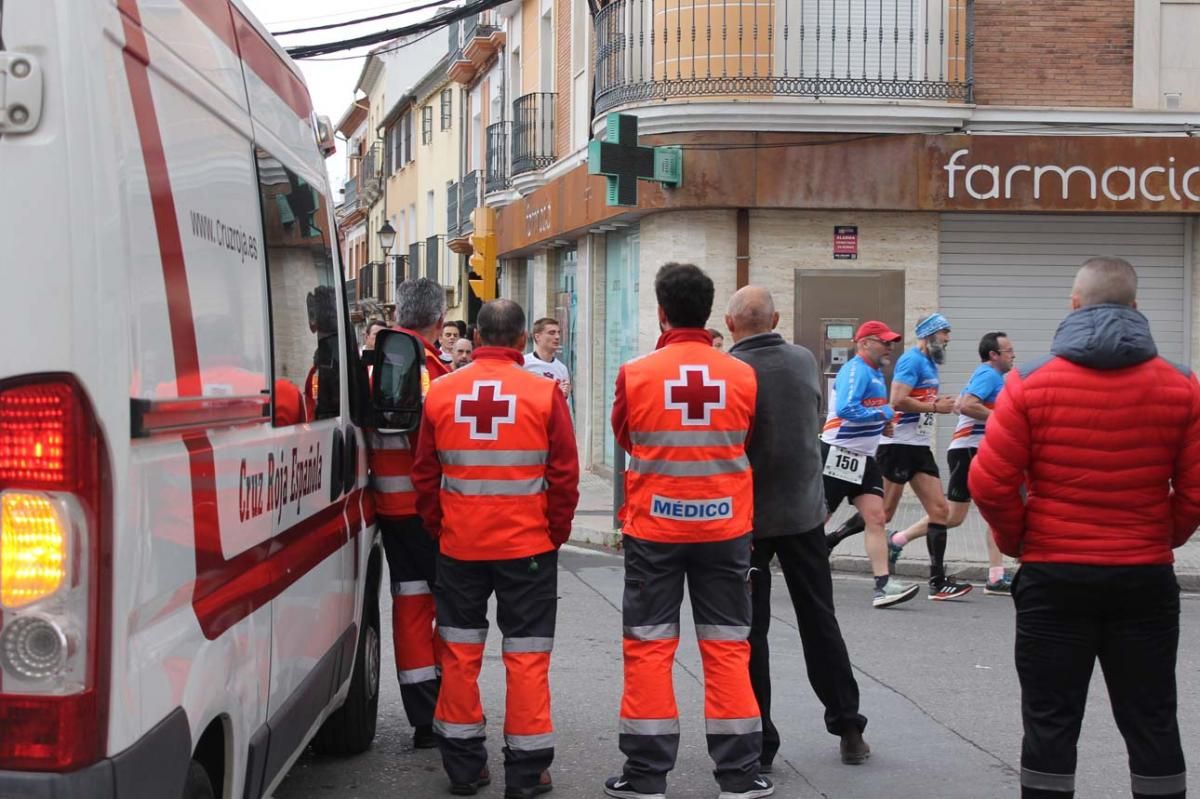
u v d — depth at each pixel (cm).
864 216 1644
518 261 2778
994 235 1656
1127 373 437
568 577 1170
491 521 541
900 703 724
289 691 426
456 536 546
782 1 1627
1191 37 1647
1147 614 442
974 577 1206
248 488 372
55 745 265
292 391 439
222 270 355
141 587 284
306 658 454
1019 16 1639
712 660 545
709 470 537
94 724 268
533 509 545
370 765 605
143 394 287
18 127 264
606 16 1792
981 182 1609
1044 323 1662
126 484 277
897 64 1636
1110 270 449
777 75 1631
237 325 368
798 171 1611
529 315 2672
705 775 597
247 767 372
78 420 265
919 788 576
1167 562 441
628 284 1952
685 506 535
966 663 827
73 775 266
